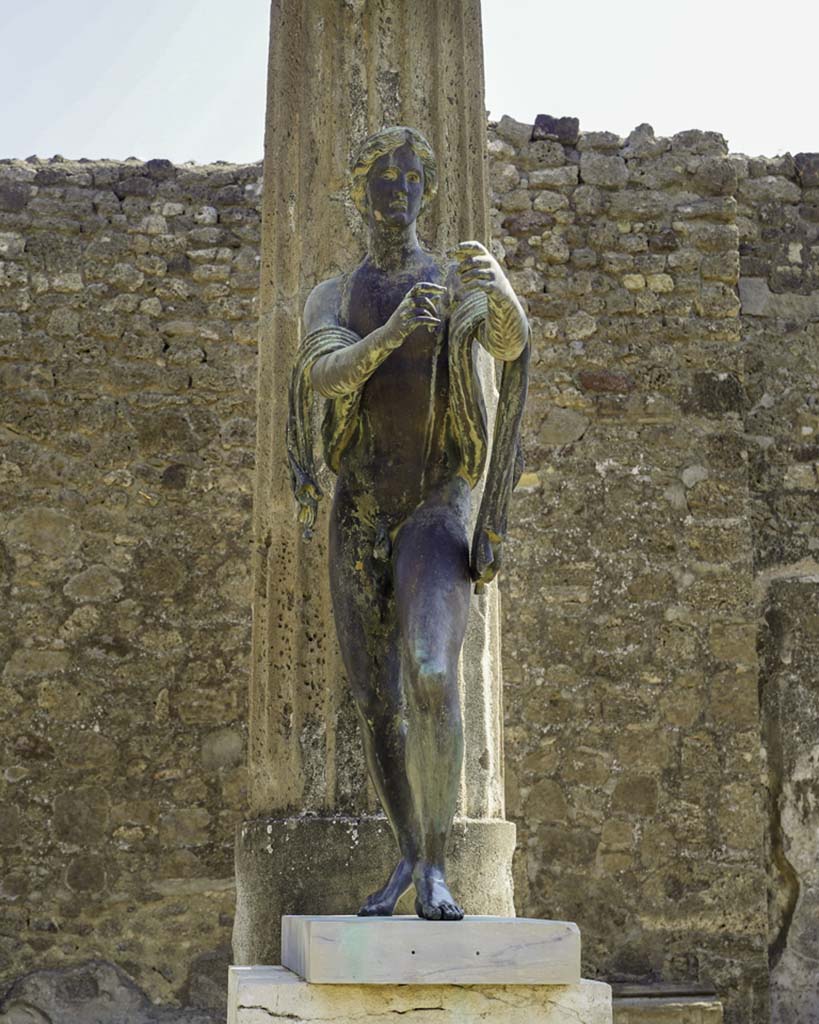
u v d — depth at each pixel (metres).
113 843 10.02
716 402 10.96
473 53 5.43
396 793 3.99
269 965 4.35
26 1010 9.68
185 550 10.59
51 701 10.22
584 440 10.79
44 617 10.36
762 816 10.27
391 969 3.30
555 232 11.17
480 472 4.06
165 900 9.96
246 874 4.77
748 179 11.57
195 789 10.16
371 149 4.21
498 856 4.67
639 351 11.00
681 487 10.78
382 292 4.14
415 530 3.91
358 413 4.09
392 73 5.37
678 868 10.07
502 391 3.93
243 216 11.20
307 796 4.82
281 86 5.47
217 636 10.45
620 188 11.30
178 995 9.80
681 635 10.50
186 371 10.88
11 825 10.00
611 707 10.34
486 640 4.92
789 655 10.71
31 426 10.66
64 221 11.02
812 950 10.14
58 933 9.85
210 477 10.73
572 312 11.03
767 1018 9.84
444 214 5.21
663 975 9.87
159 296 11.00
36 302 10.88
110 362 10.84
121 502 10.61
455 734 3.56
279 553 5.09
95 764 10.15
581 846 10.05
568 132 11.38
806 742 10.54
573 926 3.39
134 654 10.36
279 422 5.19
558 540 10.60
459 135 5.33
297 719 4.89
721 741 10.34
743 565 10.67
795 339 11.31
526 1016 3.33
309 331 4.15
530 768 10.16
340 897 4.60
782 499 11.02
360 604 4.08
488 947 3.34
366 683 4.05
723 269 11.18
